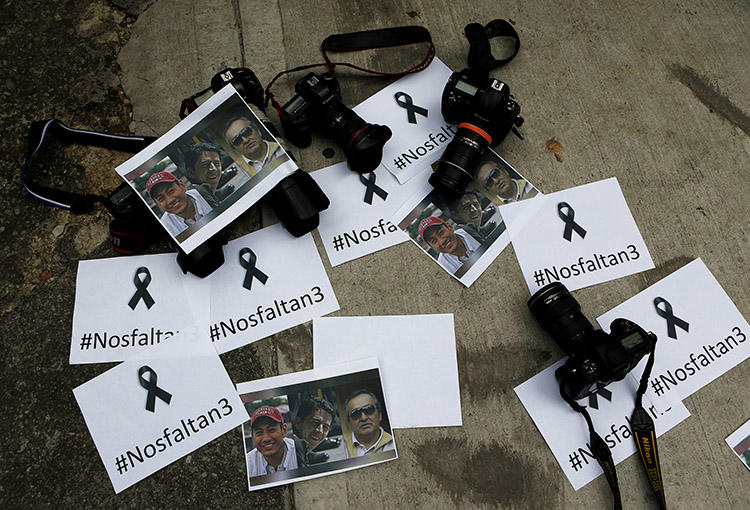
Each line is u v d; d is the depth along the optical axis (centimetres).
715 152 161
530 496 133
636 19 174
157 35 167
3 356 139
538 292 133
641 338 122
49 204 150
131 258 146
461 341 142
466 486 133
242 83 142
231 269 145
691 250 152
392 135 157
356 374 138
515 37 163
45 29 167
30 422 135
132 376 138
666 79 168
